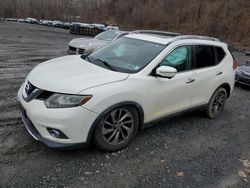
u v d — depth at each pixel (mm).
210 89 5090
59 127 3182
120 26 63188
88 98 3246
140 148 3980
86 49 10312
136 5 64688
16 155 3469
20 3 97438
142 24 58906
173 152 4004
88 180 3158
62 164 3389
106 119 3520
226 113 6070
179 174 3488
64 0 94000
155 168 3547
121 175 3318
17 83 6820
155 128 4727
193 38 4801
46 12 94500
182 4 50906
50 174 3186
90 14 81312
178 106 4520
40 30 39281
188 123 5168
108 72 3768
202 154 4062
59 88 3275
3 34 25000
